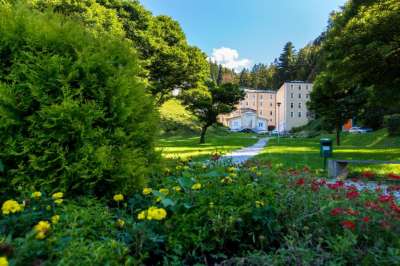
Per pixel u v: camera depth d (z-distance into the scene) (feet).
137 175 7.95
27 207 5.78
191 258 5.58
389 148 46.68
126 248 4.53
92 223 5.43
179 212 5.97
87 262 3.95
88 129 7.47
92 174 7.29
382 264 5.13
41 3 39.22
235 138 95.45
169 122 100.22
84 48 8.05
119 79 8.31
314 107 59.47
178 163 10.76
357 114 56.13
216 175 7.36
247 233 6.23
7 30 7.39
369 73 31.73
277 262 5.00
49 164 7.06
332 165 21.35
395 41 26.68
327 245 5.90
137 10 56.59
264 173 8.58
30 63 7.41
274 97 234.79
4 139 6.95
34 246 4.07
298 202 6.95
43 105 7.16
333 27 34.04
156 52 56.80
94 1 47.32
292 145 62.34
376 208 6.67
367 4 28.78
